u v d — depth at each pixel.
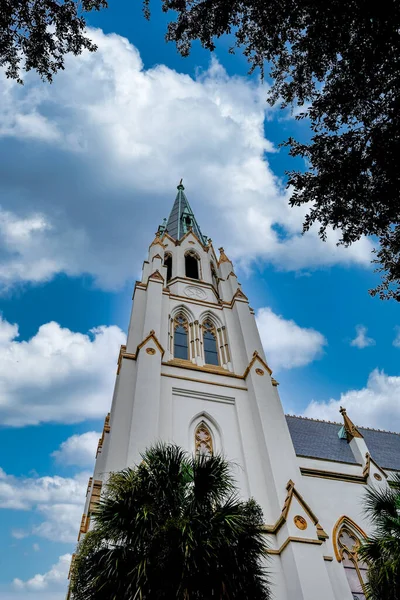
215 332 30.39
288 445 22.16
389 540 13.96
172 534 11.12
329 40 11.85
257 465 21.41
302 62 13.43
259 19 13.23
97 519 11.90
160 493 12.31
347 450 27.98
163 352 25.05
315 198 12.47
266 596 11.96
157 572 10.64
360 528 21.25
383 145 10.86
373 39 10.95
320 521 21.00
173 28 14.39
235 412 24.02
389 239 12.97
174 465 13.16
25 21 12.81
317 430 30.70
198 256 39.06
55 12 12.91
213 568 10.86
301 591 15.68
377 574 13.98
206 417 23.33
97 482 18.19
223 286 34.88
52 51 13.22
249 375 25.75
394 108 11.20
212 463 13.30
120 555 10.98
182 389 23.91
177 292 32.91
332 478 23.58
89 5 13.16
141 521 11.42
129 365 24.02
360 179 11.88
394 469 27.47
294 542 17.25
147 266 34.41
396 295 13.47
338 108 12.04
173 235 42.97
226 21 13.48
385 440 32.62
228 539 11.38
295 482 20.48
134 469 15.52
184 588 10.36
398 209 11.66
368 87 11.57
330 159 11.91
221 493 12.89
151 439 19.25
